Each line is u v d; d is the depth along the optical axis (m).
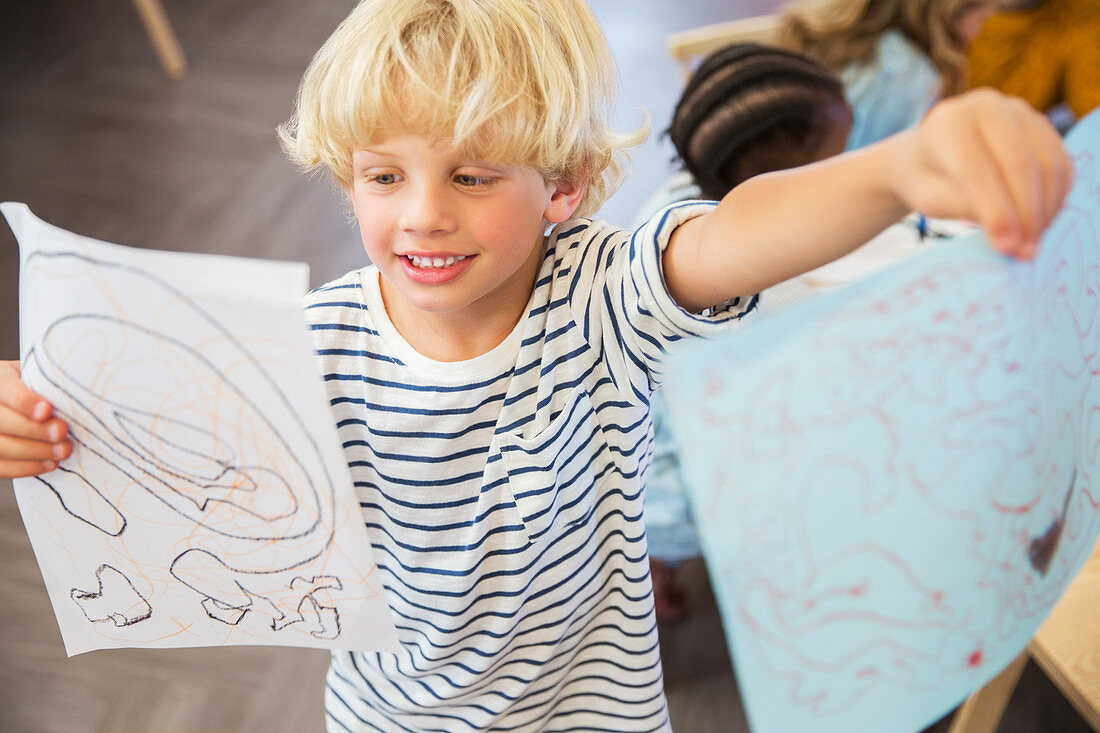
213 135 2.50
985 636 0.50
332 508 0.60
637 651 0.79
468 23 0.53
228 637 0.71
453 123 0.52
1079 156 0.49
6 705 1.47
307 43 2.80
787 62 1.14
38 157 2.46
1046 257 0.45
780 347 0.43
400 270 0.58
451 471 0.67
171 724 1.45
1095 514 0.58
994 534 0.48
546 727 0.87
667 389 0.44
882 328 0.43
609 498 0.72
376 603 0.66
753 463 0.44
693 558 1.61
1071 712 1.38
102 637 0.71
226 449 0.58
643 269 0.55
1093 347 0.53
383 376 0.66
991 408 0.45
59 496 0.62
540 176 0.57
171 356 0.54
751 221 0.49
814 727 0.46
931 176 0.40
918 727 0.49
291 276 0.51
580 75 0.57
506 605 0.73
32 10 2.95
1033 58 1.66
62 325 0.54
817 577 0.45
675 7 2.82
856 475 0.44
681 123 1.18
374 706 0.86
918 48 1.47
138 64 2.73
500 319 0.64
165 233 2.25
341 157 0.58
